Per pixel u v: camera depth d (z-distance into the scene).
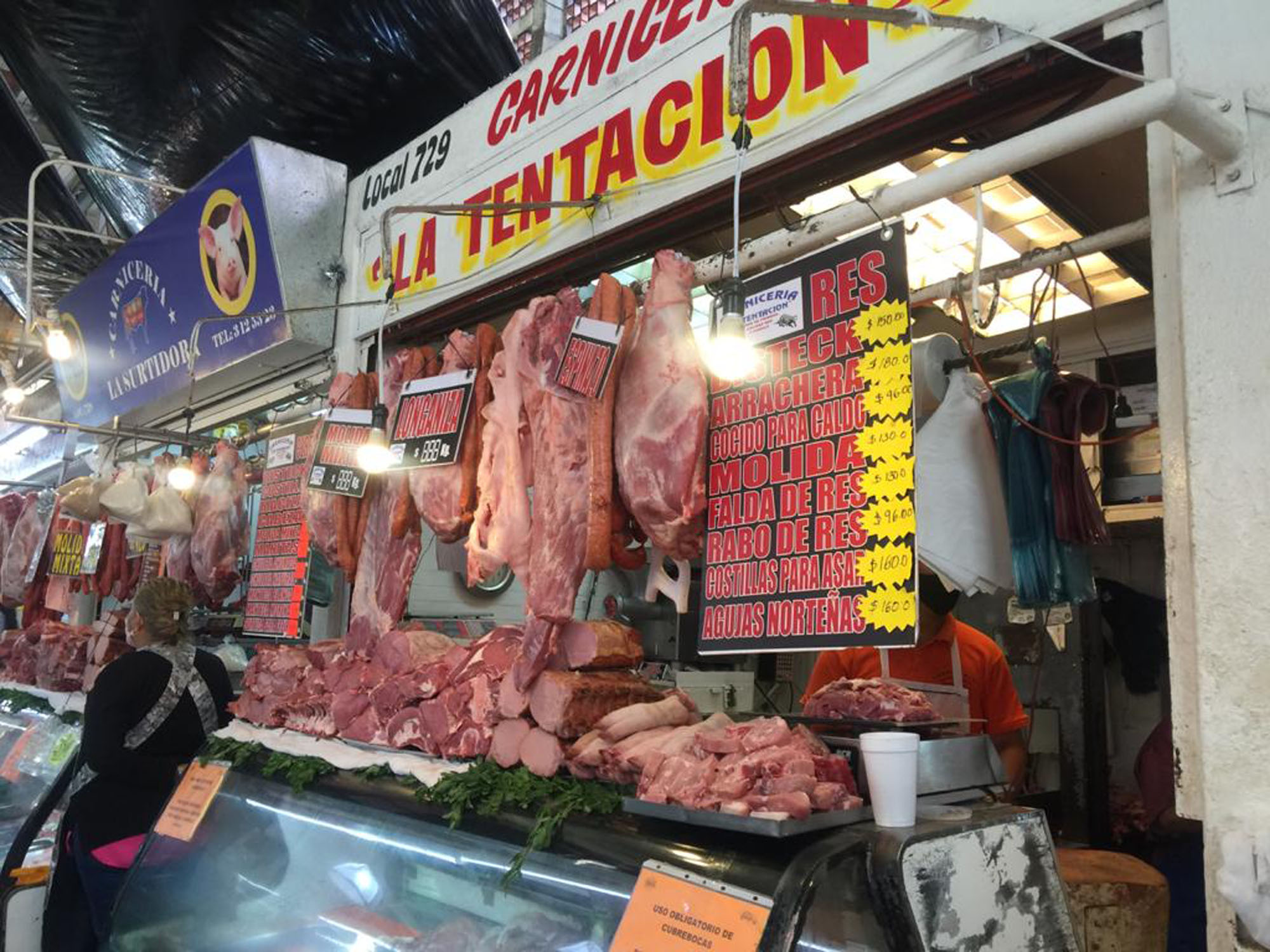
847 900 1.72
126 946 3.05
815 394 2.26
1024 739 4.02
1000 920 1.85
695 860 1.86
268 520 4.64
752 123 2.91
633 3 3.39
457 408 3.26
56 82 5.83
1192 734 1.94
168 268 5.48
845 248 2.24
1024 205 3.45
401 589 3.49
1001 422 2.70
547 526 2.73
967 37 2.39
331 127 5.70
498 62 5.52
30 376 9.14
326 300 4.71
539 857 2.18
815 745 2.10
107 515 5.43
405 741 2.98
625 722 2.44
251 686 3.74
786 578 2.26
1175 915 3.52
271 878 2.92
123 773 3.67
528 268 3.72
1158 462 3.64
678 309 2.59
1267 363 1.87
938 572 2.77
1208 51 2.00
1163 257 2.09
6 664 6.67
